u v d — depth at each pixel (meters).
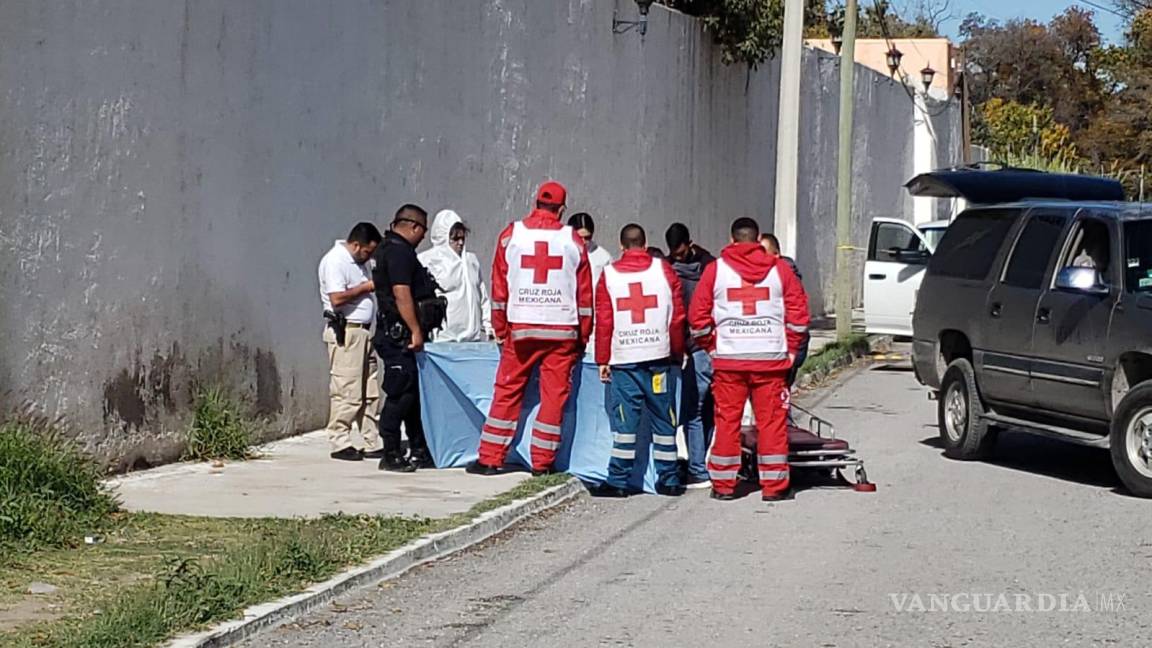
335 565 8.32
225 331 12.05
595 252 13.02
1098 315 11.41
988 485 11.84
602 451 11.45
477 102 16.19
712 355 11.11
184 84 11.42
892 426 15.64
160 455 11.28
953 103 42.38
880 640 7.12
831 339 25.48
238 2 12.06
